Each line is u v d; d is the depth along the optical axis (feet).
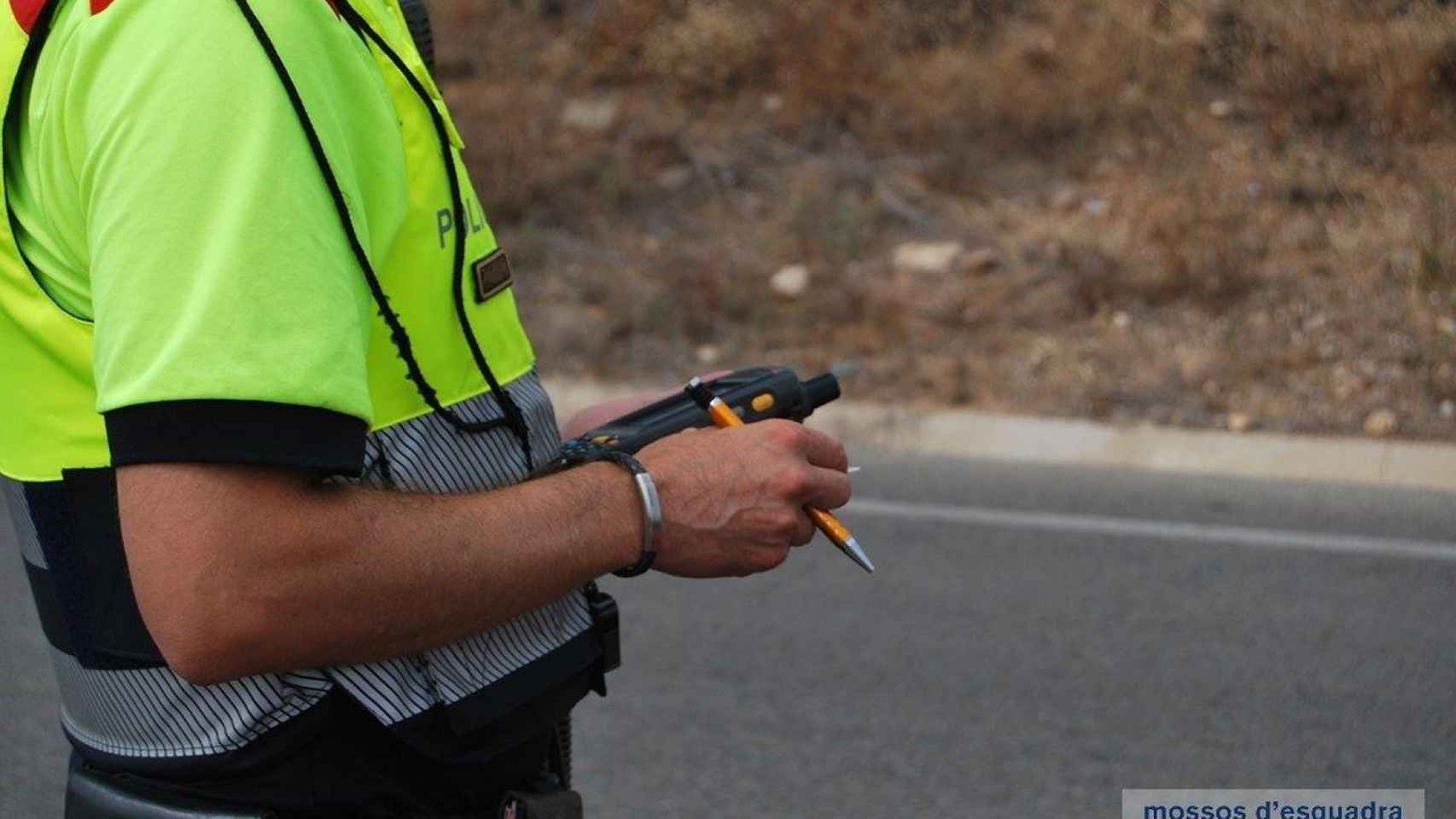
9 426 6.01
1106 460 28.22
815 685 19.99
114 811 6.18
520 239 37.81
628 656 20.86
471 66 44.52
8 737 19.17
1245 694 19.65
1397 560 23.71
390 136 5.80
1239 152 37.52
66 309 5.70
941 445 29.01
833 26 42.73
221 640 5.16
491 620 5.81
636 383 32.40
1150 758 18.21
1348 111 38.19
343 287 5.40
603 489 6.07
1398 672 20.18
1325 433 28.19
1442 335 30.68
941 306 33.63
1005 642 21.11
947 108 40.29
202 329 5.10
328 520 5.30
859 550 6.54
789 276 35.12
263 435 5.13
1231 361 30.58
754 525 6.31
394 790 6.24
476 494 5.87
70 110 5.43
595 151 40.78
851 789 17.65
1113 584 22.94
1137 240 35.01
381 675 6.00
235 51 5.27
